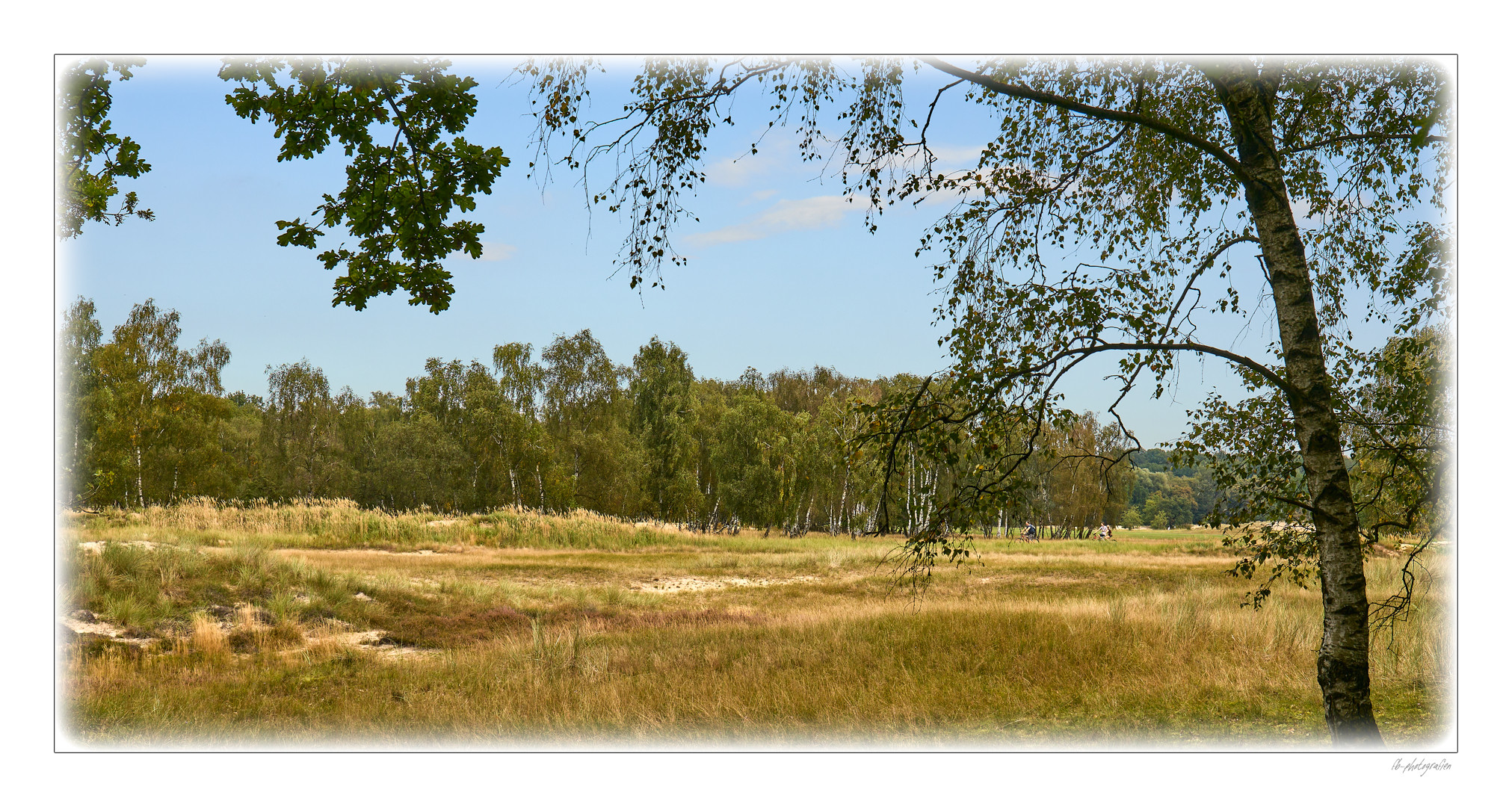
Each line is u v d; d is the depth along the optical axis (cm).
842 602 2139
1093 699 876
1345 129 648
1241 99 575
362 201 540
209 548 1812
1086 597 2091
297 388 6850
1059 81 616
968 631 1184
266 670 1184
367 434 6862
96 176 642
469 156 555
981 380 531
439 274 566
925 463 573
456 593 1886
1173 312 582
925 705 868
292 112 534
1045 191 602
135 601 1395
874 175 567
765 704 887
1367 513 699
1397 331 654
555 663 1162
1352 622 529
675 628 1441
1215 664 986
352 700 987
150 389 5009
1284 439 693
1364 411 676
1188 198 681
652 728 802
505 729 811
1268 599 1459
